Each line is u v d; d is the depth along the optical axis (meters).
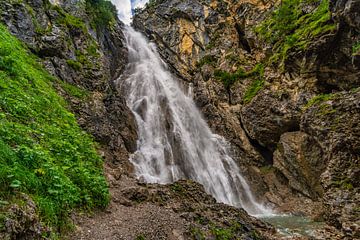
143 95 29.06
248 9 30.02
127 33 36.28
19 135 8.64
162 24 37.25
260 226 12.98
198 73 31.83
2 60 13.13
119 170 15.79
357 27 17.69
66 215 7.10
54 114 13.46
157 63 34.62
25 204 5.80
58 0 25.72
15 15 19.64
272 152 24.69
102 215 8.77
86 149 12.72
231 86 28.17
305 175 20.62
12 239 4.96
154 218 9.52
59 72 19.91
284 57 22.48
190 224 9.69
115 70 30.00
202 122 29.33
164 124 26.95
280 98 22.88
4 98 10.51
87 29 26.16
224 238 9.47
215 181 24.47
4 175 6.05
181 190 14.40
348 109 16.52
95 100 20.50
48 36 20.81
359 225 13.01
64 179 8.19
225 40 31.48
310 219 16.98
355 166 15.52
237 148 26.23
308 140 20.30
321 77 20.89
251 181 24.31
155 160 22.61
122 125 22.14
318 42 19.84
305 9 23.58
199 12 34.72
